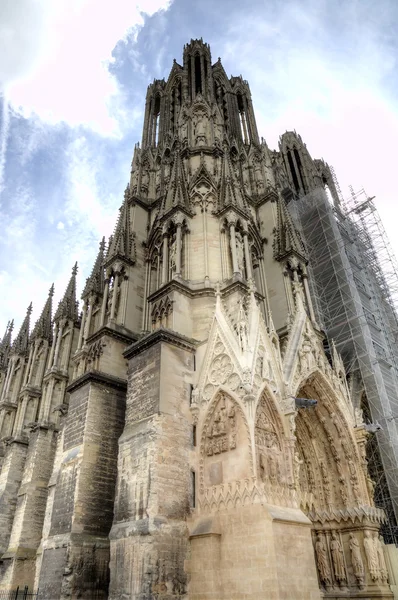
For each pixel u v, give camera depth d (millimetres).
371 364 38062
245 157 49281
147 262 38500
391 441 34469
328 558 25812
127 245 38438
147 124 57094
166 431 23188
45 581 24094
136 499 21781
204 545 20781
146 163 47938
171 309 28641
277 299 37094
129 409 25484
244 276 31547
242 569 19469
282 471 22516
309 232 50969
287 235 39531
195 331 28484
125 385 30016
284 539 19562
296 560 19500
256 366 24125
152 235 38594
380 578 24375
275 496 21203
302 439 28547
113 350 32156
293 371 26609
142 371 25906
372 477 36438
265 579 18547
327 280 46969
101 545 24500
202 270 31359
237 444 22297
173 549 20641
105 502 25797
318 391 28266
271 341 26156
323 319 44281
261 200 43906
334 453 27750
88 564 23656
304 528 20781
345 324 42094
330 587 25109
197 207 34625
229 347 25016
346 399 29078
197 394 25109
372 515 25953
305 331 29594
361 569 24766
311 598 19031
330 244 47781
